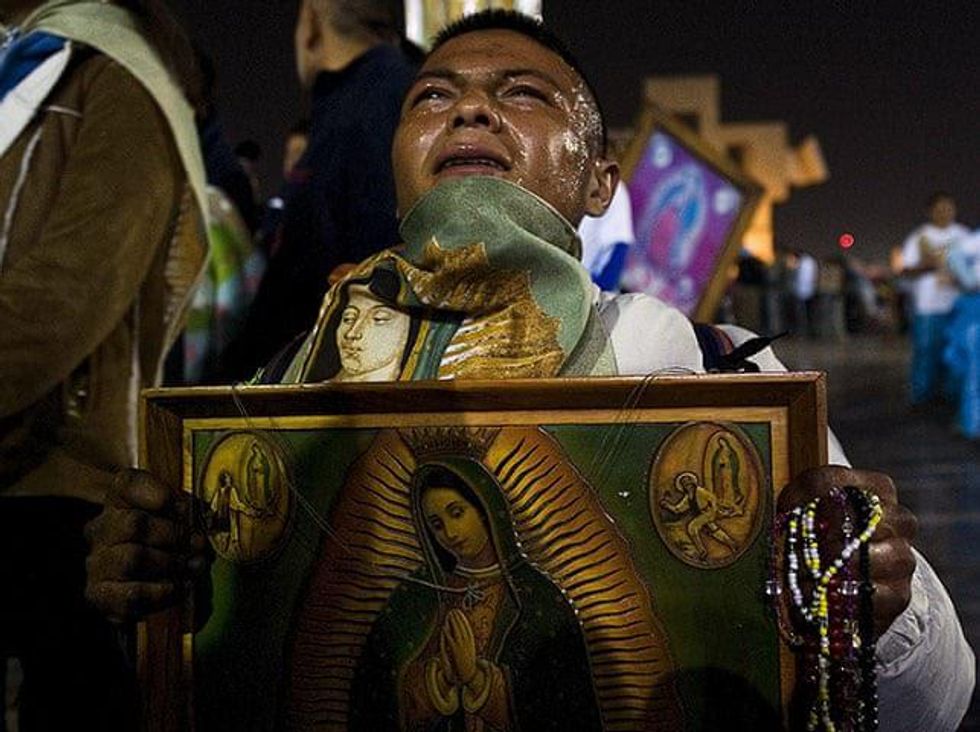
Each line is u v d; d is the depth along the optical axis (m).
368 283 1.39
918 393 9.68
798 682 1.14
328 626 1.19
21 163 1.92
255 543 1.21
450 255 1.29
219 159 3.10
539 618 1.17
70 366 1.84
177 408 1.21
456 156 1.37
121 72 1.97
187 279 2.07
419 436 1.19
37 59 1.96
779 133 19.81
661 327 1.37
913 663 1.23
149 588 1.17
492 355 1.29
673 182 3.25
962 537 4.96
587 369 1.31
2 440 1.87
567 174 1.39
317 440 1.20
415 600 1.19
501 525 1.18
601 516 1.17
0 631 1.94
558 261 1.28
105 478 1.94
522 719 1.17
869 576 1.10
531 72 1.40
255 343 2.38
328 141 2.36
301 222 2.35
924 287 9.55
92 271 1.84
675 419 1.16
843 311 20.61
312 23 2.60
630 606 1.16
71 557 1.92
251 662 1.21
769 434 1.16
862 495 1.11
